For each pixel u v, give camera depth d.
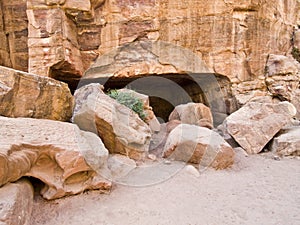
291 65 8.41
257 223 2.64
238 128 5.68
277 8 8.57
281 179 3.99
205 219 2.71
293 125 6.78
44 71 6.75
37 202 2.71
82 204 2.87
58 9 6.68
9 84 3.26
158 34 7.55
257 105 6.15
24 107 3.44
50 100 3.81
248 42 8.11
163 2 7.47
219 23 7.76
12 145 2.40
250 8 7.84
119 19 7.46
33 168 2.73
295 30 9.61
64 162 2.83
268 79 8.44
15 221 2.05
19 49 7.32
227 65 8.04
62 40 6.78
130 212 2.79
